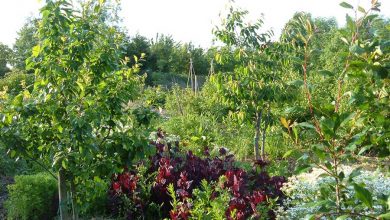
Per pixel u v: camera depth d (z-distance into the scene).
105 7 4.41
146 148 4.39
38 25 4.29
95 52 4.27
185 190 5.60
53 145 4.24
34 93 4.31
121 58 4.75
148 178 6.31
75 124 3.88
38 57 4.11
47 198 6.05
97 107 4.10
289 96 7.98
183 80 30.47
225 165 7.11
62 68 4.04
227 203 4.79
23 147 4.21
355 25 2.19
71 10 4.02
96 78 4.26
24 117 4.02
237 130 11.15
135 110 4.54
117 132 4.39
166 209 5.91
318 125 2.27
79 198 4.74
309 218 2.13
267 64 7.83
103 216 6.01
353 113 2.18
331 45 16.55
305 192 4.92
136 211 5.89
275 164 8.16
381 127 2.23
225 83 8.08
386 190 4.48
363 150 2.22
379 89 2.27
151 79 29.08
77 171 4.30
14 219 5.97
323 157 2.23
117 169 4.44
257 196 4.84
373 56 2.15
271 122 8.36
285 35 7.54
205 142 9.43
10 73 21.22
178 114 14.51
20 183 5.91
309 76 10.48
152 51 32.41
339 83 2.34
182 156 7.63
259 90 7.77
